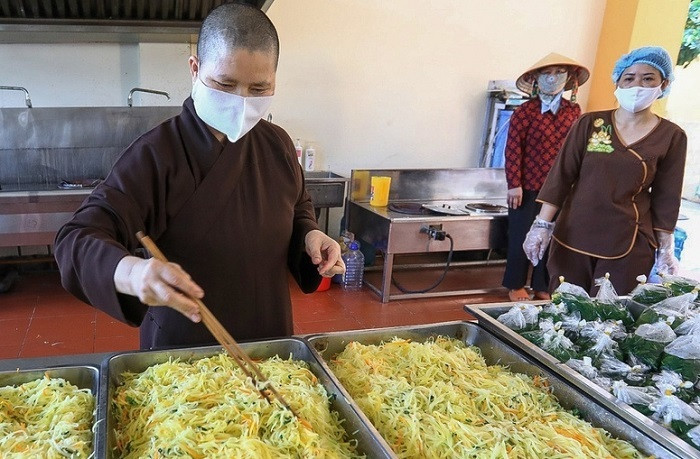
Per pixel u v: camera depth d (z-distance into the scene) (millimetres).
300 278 1459
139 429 975
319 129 4219
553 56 3537
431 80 4414
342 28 4051
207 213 1223
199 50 1116
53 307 3305
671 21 4598
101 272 953
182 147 1204
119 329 3074
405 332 1454
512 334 1434
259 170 1307
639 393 1171
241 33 1060
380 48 4191
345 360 1283
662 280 1982
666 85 2193
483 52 4492
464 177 4488
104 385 1044
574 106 3684
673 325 1481
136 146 1180
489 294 4055
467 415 1101
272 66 1121
